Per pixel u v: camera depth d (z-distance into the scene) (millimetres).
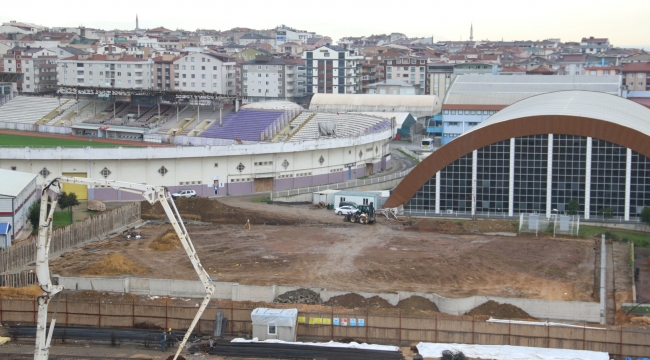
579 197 111938
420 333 67062
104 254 93125
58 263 88625
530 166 112562
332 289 79438
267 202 127500
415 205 117000
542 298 78375
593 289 81688
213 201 117125
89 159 125375
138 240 100812
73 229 96875
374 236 104188
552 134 111062
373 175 159125
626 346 64188
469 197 114875
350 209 117750
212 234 104875
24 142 180000
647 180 109438
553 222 107250
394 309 72812
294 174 142500
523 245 99875
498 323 66000
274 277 84250
